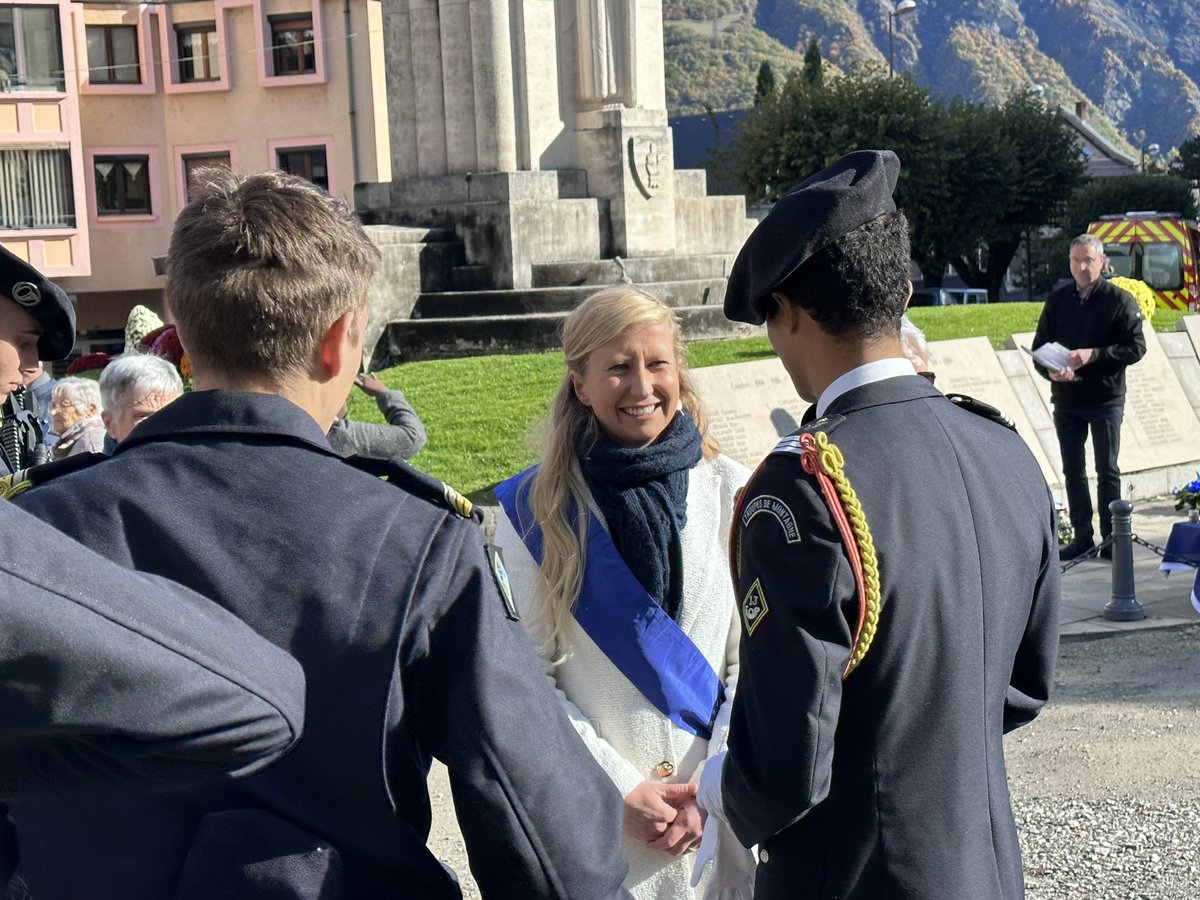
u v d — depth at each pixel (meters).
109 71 36.25
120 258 36.69
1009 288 53.56
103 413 4.54
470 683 1.58
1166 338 11.61
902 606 2.01
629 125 16.94
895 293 2.17
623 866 1.72
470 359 14.26
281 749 1.31
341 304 1.70
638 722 2.84
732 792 2.05
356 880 1.55
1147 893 4.23
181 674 1.20
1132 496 10.71
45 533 1.16
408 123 17.06
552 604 2.87
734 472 3.05
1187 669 6.59
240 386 1.67
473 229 16.39
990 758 2.10
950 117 43.97
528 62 16.58
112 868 1.53
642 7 17.08
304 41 35.88
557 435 2.97
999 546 2.14
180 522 1.56
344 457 1.67
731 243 19.41
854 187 2.15
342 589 1.55
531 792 1.60
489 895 1.66
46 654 1.11
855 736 2.03
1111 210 47.38
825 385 2.21
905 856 2.00
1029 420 10.41
